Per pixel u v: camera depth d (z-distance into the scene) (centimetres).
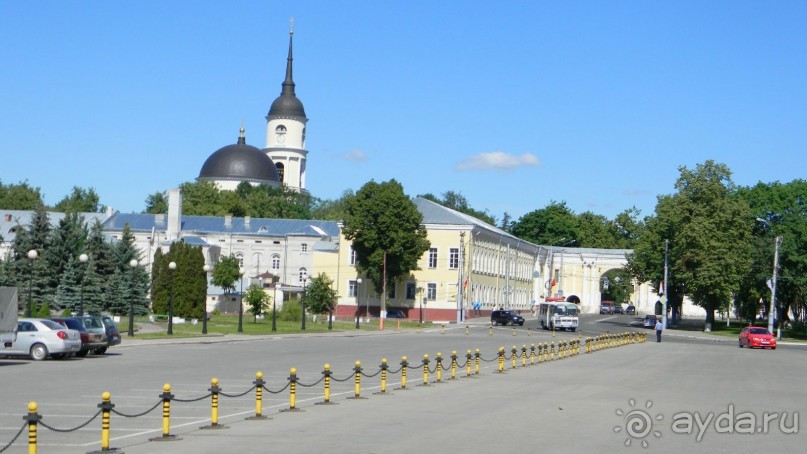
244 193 17175
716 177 10312
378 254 9950
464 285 10775
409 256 10125
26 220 13550
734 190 11006
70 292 8094
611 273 17825
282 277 14200
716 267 9700
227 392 2683
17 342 3953
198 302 8406
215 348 5097
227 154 17838
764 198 11056
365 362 4119
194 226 14312
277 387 2867
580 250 15700
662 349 6156
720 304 10206
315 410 2284
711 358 5153
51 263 8244
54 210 16100
